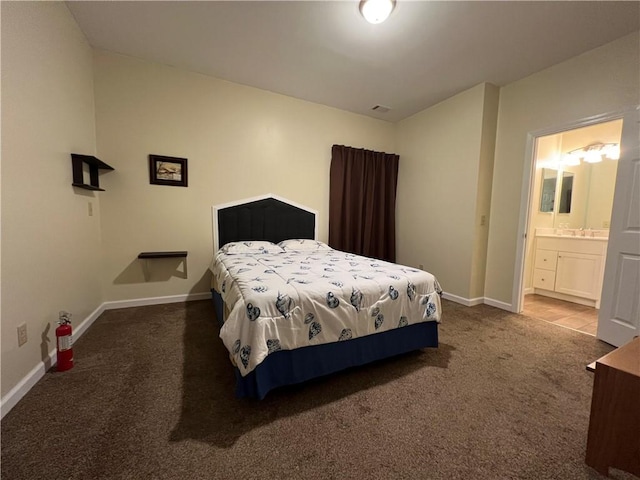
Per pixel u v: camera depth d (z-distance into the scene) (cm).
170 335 218
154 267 291
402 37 225
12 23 140
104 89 258
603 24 203
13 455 106
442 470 105
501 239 308
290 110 344
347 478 101
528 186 283
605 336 221
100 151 260
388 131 418
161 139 283
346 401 145
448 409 140
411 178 395
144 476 99
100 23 217
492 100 303
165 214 290
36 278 156
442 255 349
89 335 216
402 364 185
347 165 378
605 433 102
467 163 315
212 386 154
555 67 258
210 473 101
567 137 382
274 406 139
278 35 227
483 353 201
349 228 387
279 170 344
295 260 252
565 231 379
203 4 195
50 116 175
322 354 157
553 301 349
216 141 307
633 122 207
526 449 115
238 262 235
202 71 289
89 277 237
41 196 163
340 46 239
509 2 185
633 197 206
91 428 121
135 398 142
